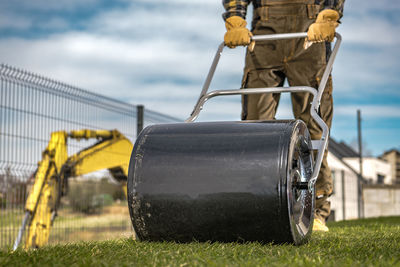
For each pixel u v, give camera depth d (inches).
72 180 236.8
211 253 68.1
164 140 82.1
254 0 122.1
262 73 120.0
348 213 570.6
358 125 693.9
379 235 101.0
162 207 78.8
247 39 108.7
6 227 202.5
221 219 76.7
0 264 57.4
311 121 119.6
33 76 210.1
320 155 84.9
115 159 259.0
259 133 78.6
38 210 213.5
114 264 58.7
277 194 74.1
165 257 65.6
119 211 259.1
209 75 106.1
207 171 77.2
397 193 605.9
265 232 76.5
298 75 117.9
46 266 56.7
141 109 275.7
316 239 92.4
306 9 117.5
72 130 231.6
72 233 233.6
